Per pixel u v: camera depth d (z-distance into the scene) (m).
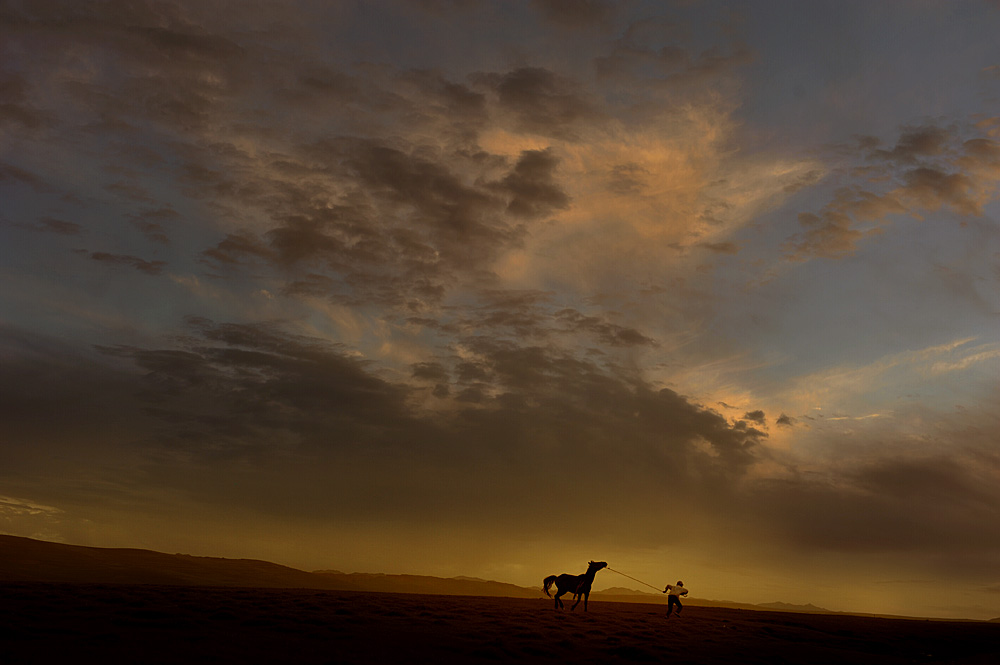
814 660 32.38
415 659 24.19
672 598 46.53
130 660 19.75
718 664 28.23
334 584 160.12
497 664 24.58
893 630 49.19
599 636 34.03
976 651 40.81
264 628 29.44
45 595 36.22
